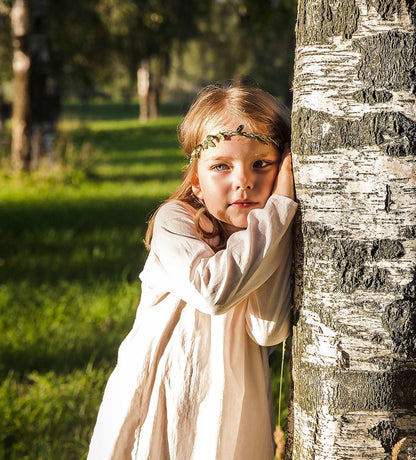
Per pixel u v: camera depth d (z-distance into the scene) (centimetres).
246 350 195
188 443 189
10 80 2053
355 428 168
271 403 209
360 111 162
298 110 173
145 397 195
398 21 159
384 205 162
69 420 390
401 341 164
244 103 189
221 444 187
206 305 172
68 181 1352
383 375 165
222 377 186
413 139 160
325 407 171
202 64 2970
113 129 3266
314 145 168
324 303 170
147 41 1847
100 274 684
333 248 167
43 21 1363
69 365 462
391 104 160
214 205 189
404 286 162
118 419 197
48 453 354
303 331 177
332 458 171
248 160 185
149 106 4744
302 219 175
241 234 174
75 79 2047
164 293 196
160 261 191
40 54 1359
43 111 1385
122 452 196
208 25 2147
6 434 373
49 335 514
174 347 190
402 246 162
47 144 1394
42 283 653
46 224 948
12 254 763
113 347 494
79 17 1781
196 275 175
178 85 4609
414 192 161
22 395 420
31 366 464
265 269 175
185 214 197
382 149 161
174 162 1800
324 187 167
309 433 176
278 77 2128
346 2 162
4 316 553
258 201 187
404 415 166
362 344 166
